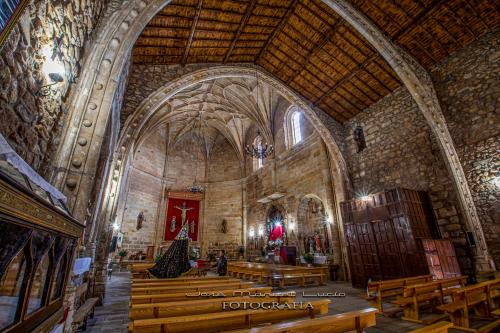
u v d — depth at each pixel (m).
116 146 8.68
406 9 8.15
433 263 7.61
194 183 21.97
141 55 9.31
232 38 10.23
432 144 9.28
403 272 8.10
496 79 7.80
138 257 16.45
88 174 3.79
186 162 22.34
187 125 21.83
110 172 8.20
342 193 11.92
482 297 4.91
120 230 15.94
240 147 21.83
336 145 12.62
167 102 16.58
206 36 9.60
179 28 8.79
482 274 6.91
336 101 12.60
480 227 7.48
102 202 7.35
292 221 15.09
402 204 8.48
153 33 8.56
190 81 10.55
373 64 10.34
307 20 9.49
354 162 12.38
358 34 9.47
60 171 3.59
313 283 10.59
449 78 8.96
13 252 1.41
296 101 12.94
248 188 20.41
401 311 5.65
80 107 4.02
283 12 9.40
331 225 12.06
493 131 7.61
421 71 9.28
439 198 8.75
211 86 16.42
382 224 9.07
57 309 2.67
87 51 4.37
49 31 2.87
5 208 1.25
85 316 4.10
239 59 11.67
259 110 17.89
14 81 2.29
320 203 13.74
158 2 5.29
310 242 13.33
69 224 2.69
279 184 16.81
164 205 19.84
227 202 21.23
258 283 9.85
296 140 16.31
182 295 4.07
